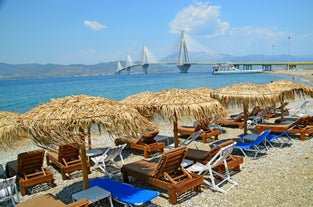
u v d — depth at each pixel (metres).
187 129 10.97
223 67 109.69
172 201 5.24
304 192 5.47
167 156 5.26
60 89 45.75
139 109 7.13
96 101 5.09
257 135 8.59
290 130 9.64
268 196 5.39
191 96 6.99
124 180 6.35
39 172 6.47
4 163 8.98
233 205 5.13
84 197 4.78
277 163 7.23
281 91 9.40
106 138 11.65
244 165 7.21
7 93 39.72
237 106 8.98
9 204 5.71
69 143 4.62
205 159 6.52
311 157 7.59
